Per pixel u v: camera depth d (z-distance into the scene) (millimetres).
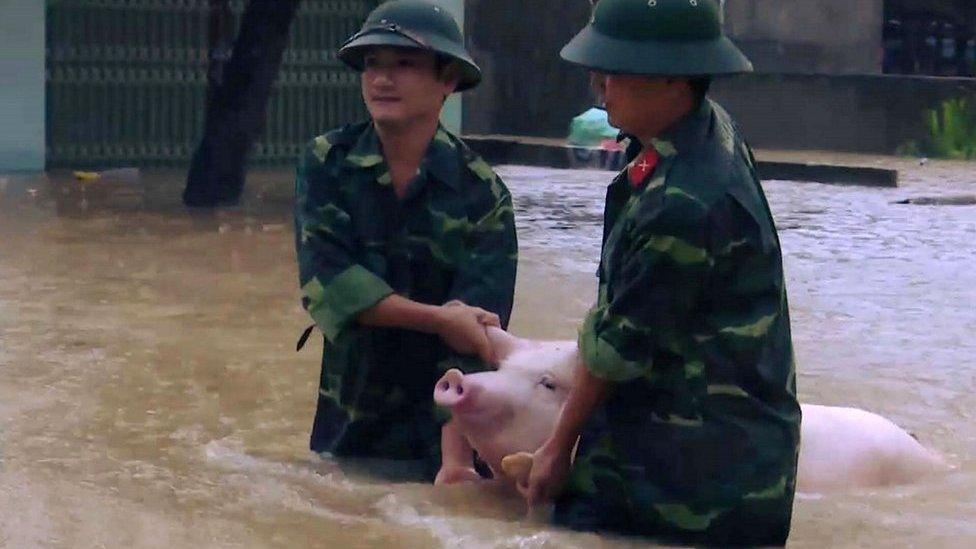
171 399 7469
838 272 12727
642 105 5148
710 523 5184
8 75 20141
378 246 6289
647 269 5008
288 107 22703
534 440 5570
